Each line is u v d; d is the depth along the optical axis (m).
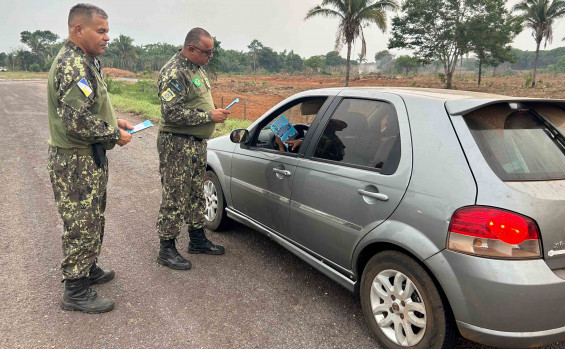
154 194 5.62
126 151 8.46
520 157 2.17
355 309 3.01
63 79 2.49
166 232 3.49
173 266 3.53
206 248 3.87
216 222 4.38
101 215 3.05
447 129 2.28
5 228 4.28
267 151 3.59
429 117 2.39
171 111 3.16
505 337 1.99
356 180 2.63
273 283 3.35
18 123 11.88
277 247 4.10
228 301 3.05
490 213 1.98
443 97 2.47
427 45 37.31
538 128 2.34
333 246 2.84
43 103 18.72
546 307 1.96
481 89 41.78
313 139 3.13
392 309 2.44
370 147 2.68
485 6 34.00
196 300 3.05
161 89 3.20
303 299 3.12
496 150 2.15
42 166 6.95
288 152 3.38
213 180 4.35
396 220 2.36
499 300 1.95
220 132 10.87
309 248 3.12
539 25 44.75
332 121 3.05
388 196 2.41
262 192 3.57
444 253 2.10
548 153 2.25
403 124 2.50
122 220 4.63
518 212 1.96
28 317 2.75
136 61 120.31
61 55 2.54
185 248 4.01
